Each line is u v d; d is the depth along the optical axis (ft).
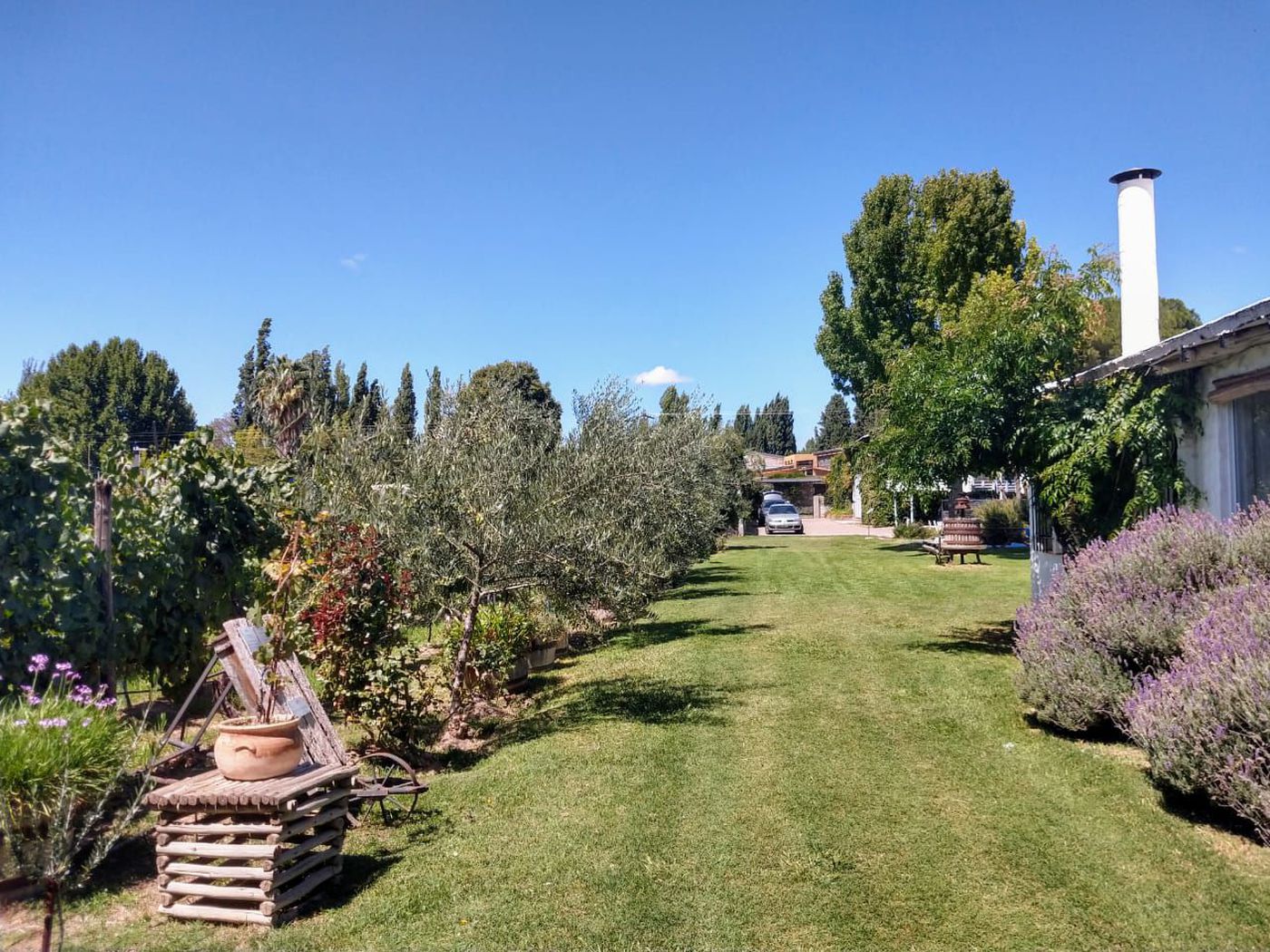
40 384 131.03
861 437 95.96
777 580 59.16
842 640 34.68
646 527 32.73
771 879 13.37
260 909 12.56
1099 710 19.26
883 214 89.45
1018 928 11.66
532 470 25.21
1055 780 17.21
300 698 15.90
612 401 34.06
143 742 18.28
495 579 23.70
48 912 10.34
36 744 13.28
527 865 14.19
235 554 25.13
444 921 12.42
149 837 15.67
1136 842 14.12
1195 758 14.62
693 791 17.42
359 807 16.90
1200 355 23.41
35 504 17.52
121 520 21.08
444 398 26.94
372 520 22.58
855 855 14.07
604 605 26.37
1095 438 27.07
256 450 38.99
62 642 17.90
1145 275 34.12
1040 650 21.01
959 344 31.76
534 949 11.57
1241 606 16.52
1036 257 73.67
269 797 12.68
